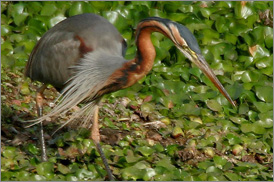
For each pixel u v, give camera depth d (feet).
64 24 39.60
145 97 46.65
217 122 44.45
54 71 39.01
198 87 47.80
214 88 48.39
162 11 55.52
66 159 38.04
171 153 40.06
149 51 36.40
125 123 43.91
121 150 39.32
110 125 42.68
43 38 40.14
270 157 41.63
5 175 34.71
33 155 38.45
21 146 39.17
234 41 53.47
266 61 51.44
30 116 42.47
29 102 44.14
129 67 37.09
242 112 46.14
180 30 35.65
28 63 41.19
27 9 52.37
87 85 38.06
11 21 51.60
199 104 47.21
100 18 39.86
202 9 55.42
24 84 45.39
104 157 37.22
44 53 39.40
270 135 43.62
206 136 42.57
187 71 49.32
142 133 42.60
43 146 38.14
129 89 47.29
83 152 38.86
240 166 38.58
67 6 52.65
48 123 42.24
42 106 39.68
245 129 43.86
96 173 36.68
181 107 45.68
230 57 51.78
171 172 36.99
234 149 41.57
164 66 49.60
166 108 45.55
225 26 54.24
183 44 35.63
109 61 37.76
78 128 42.29
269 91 47.16
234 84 48.03
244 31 53.83
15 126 41.27
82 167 37.60
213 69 50.19
